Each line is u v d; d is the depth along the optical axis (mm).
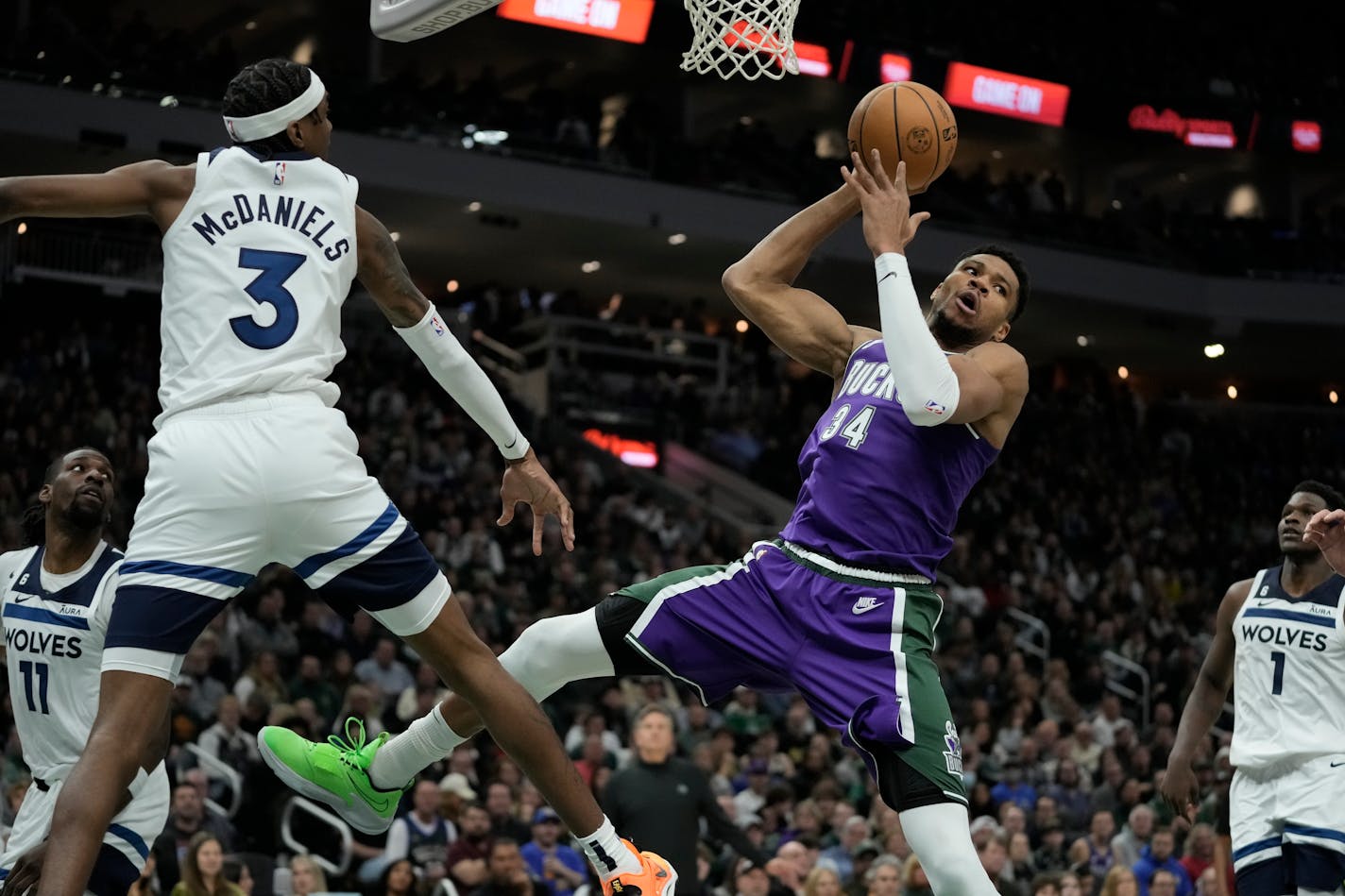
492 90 25750
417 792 9711
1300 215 32375
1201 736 5816
